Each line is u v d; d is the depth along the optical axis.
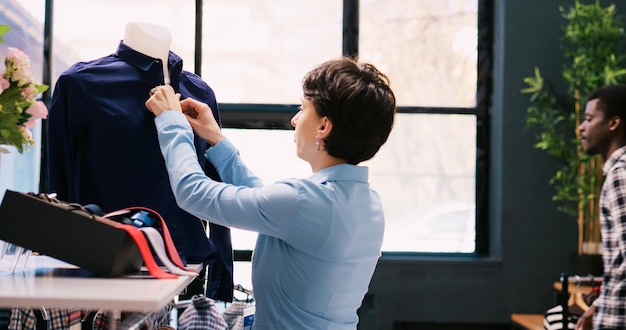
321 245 1.60
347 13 4.62
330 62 1.72
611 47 4.16
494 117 4.59
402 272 4.44
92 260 1.52
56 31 4.52
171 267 1.63
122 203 1.96
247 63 4.62
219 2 4.60
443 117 4.67
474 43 4.66
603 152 2.90
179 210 2.02
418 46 4.67
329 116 1.66
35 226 1.55
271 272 1.67
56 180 1.96
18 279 1.48
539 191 4.44
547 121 4.20
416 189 4.67
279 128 4.56
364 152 1.71
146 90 2.00
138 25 2.03
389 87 1.73
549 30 4.47
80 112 1.95
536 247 4.43
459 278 4.43
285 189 1.60
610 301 2.38
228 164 2.01
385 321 4.43
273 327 1.66
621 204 2.38
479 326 4.48
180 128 1.80
